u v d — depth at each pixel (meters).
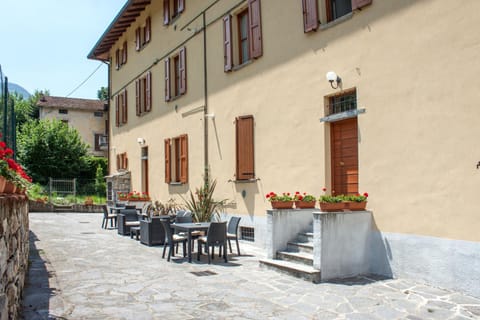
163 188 14.60
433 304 4.96
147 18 15.95
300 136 8.34
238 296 5.40
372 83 6.81
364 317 4.58
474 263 5.26
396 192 6.33
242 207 10.13
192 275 6.60
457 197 5.50
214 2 11.45
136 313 4.66
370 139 6.80
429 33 5.93
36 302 4.95
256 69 9.72
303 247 7.01
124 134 18.89
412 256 6.04
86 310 4.73
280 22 8.94
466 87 5.44
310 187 8.06
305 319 4.53
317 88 7.93
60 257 8.10
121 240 10.76
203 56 12.00
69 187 22.97
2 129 5.71
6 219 3.60
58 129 27.06
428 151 5.89
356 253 6.48
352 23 7.21
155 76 15.41
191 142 12.62
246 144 9.93
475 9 5.36
